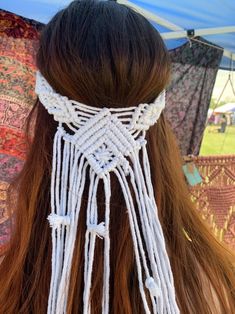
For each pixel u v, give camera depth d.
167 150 0.57
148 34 0.51
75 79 0.48
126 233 0.51
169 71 0.53
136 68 0.49
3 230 1.73
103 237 0.50
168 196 0.56
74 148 0.49
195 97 2.38
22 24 1.81
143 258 0.50
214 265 0.60
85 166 0.49
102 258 0.51
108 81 0.48
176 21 2.13
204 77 2.38
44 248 0.54
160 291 0.49
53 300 0.50
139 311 0.52
